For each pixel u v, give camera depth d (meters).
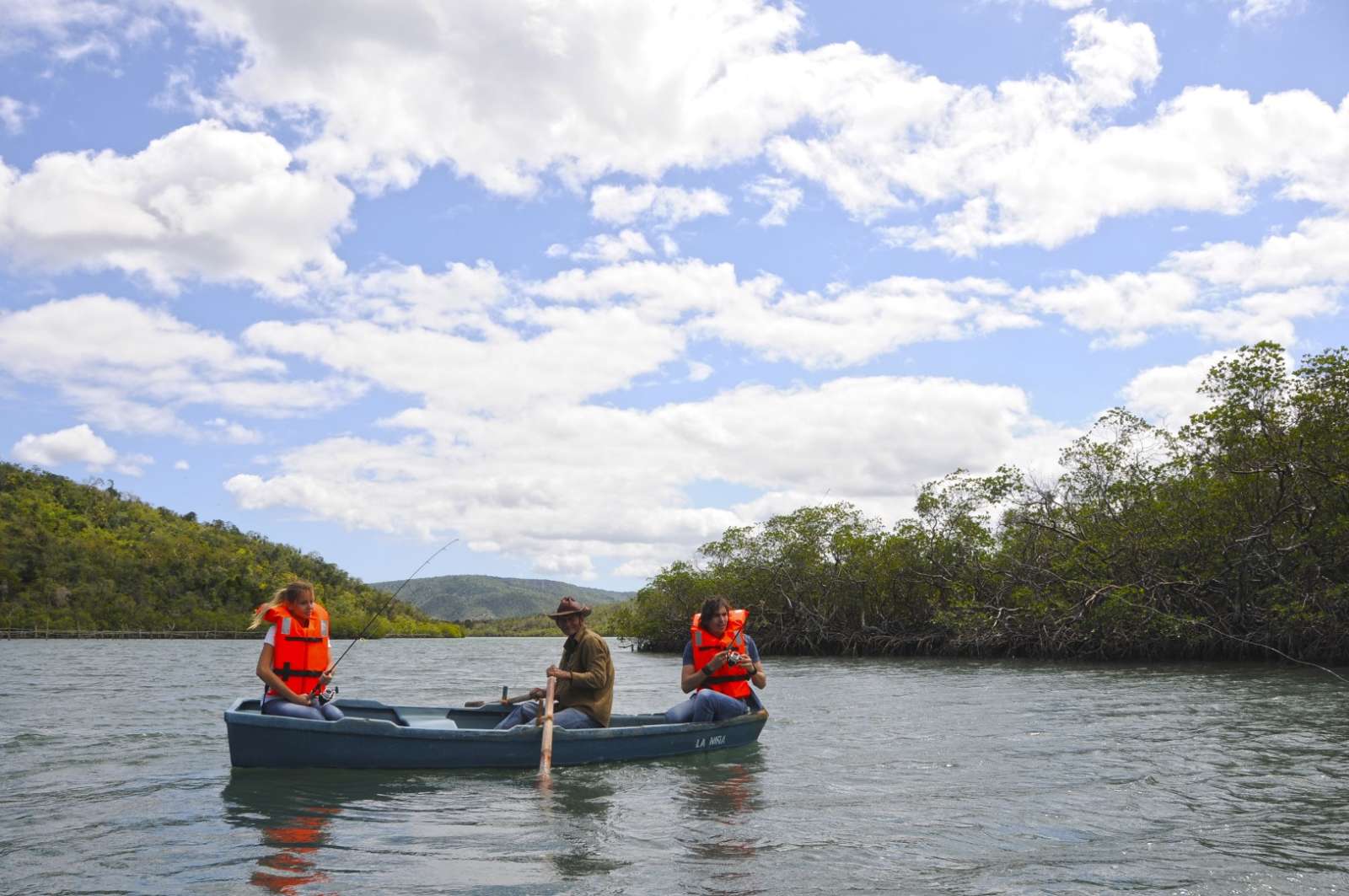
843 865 4.75
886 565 35.41
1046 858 4.87
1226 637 23.47
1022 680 18.66
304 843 5.20
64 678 21.12
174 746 8.97
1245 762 7.84
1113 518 26.77
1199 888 4.35
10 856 4.93
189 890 4.33
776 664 28.89
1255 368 22.25
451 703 15.73
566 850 5.06
